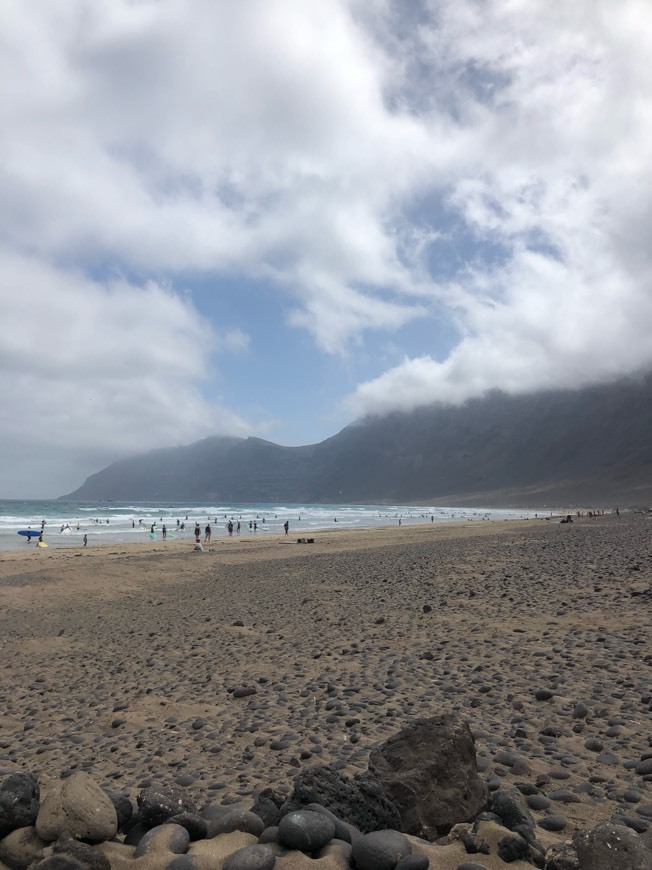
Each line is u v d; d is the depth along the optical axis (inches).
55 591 887.7
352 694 309.6
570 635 383.9
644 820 156.5
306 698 314.2
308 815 136.1
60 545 2068.2
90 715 329.4
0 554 1546.5
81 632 592.7
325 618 542.3
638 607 444.8
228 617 603.5
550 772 192.7
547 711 254.7
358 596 659.4
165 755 254.5
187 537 2480.3
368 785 154.3
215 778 222.1
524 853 134.7
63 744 284.7
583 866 123.1
